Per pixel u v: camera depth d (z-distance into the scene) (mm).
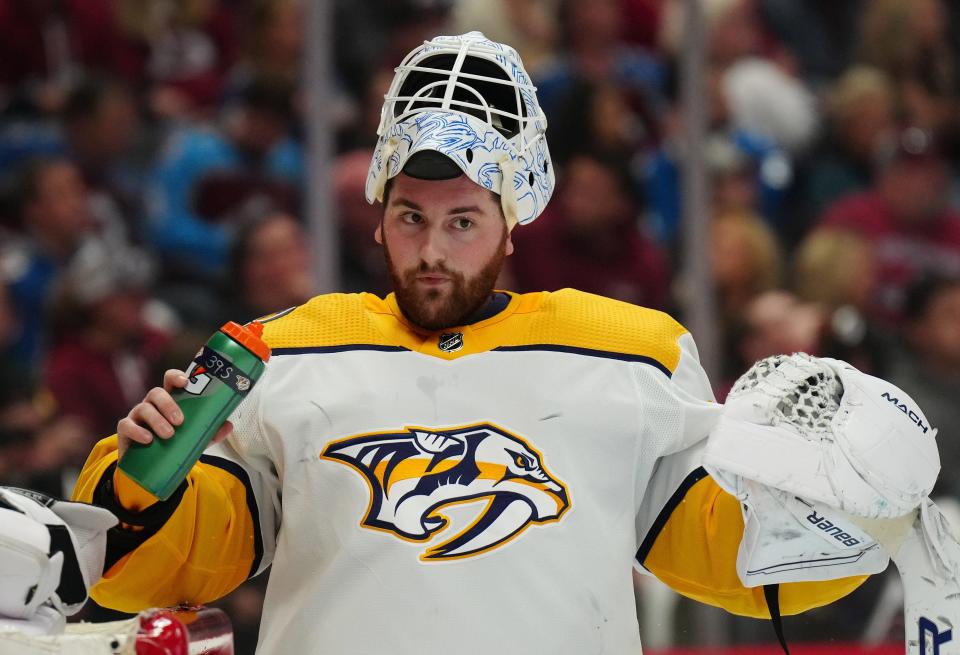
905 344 18375
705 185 18016
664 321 8141
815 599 8008
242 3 17750
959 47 19719
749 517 7379
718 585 7949
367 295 8125
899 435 7168
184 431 6938
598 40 18047
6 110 17844
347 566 7301
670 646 15828
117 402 17156
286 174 17656
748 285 18031
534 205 7734
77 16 17891
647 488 8047
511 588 7168
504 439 7465
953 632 7305
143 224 17688
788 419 7312
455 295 7527
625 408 7648
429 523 7254
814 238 18500
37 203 17438
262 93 17641
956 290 18391
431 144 7320
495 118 7770
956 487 17703
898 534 7410
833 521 7301
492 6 18078
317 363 7711
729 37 18453
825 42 19047
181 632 6332
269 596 7691
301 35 17625
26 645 6180
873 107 18875
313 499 7480
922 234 18766
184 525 7500
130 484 7207
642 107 18031
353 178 17547
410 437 7461
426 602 7141
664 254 17969
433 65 7945
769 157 18438
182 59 17953
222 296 17594
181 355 17281
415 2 17891
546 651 7156
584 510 7422
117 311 17281
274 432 7598
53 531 6727
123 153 17859
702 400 7949
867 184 18812
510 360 7680
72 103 17750
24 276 17328
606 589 7391
